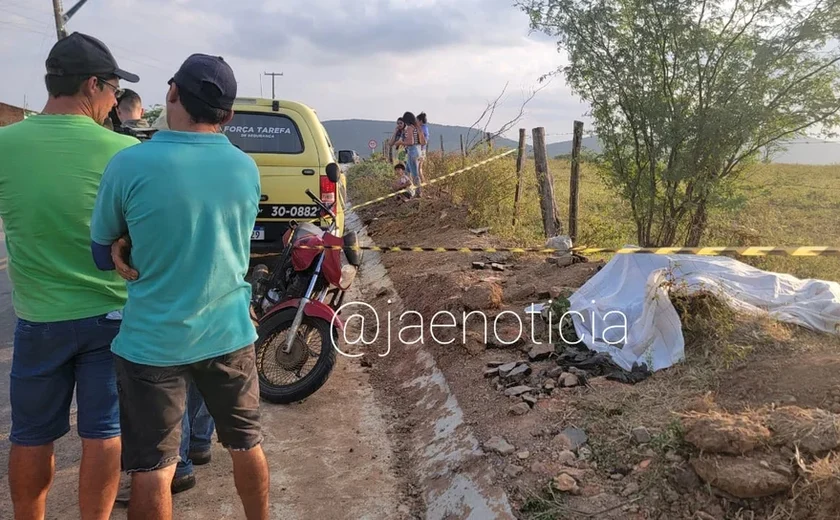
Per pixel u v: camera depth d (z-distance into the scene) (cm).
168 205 241
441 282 651
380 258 932
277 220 745
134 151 246
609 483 313
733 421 297
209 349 257
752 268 487
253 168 269
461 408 423
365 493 374
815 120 535
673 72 586
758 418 302
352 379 540
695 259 497
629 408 365
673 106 580
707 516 279
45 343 274
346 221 1430
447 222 1005
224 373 265
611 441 339
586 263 636
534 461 338
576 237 774
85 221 271
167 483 260
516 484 325
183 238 245
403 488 379
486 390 430
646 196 627
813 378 345
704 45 555
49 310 271
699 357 404
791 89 540
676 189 609
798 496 266
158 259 246
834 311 420
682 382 384
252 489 283
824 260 585
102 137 280
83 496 284
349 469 400
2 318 703
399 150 1424
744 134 545
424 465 392
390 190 1502
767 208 826
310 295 478
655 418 347
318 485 383
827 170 1889
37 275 271
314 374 471
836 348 385
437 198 1170
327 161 752
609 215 766
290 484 384
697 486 293
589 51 617
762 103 545
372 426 456
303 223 509
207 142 256
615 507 296
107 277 278
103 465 281
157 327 248
